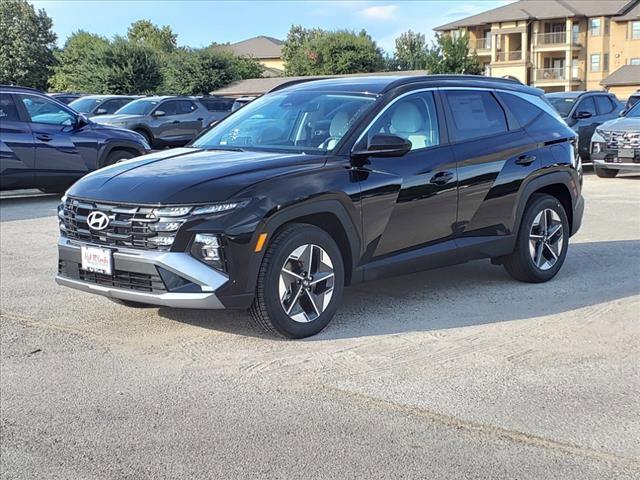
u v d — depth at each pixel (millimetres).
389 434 3703
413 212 5621
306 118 5777
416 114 5852
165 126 21672
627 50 67750
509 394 4180
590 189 13664
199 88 64000
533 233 6637
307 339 5129
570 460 3432
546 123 6891
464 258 6105
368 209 5312
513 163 6336
